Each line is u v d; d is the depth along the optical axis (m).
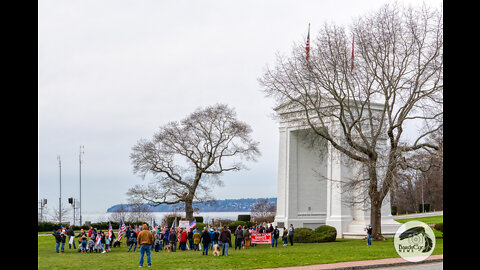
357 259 33.25
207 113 83.62
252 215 148.75
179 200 82.56
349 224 61.50
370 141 57.91
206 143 83.75
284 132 69.81
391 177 48.25
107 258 37.69
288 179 68.00
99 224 86.75
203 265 30.38
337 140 55.38
